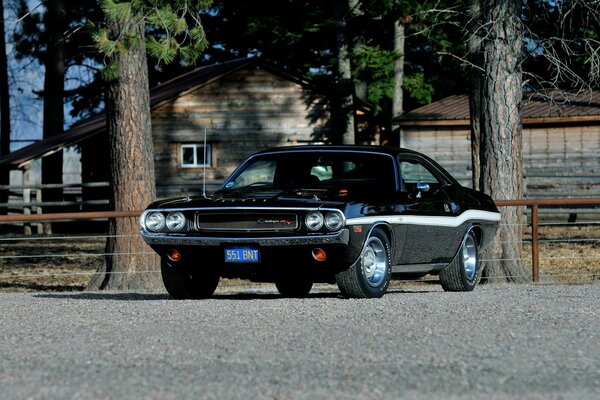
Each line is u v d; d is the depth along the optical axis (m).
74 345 14.10
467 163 62.34
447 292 23.34
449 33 67.12
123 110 29.98
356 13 72.25
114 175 30.09
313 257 19.66
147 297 24.33
